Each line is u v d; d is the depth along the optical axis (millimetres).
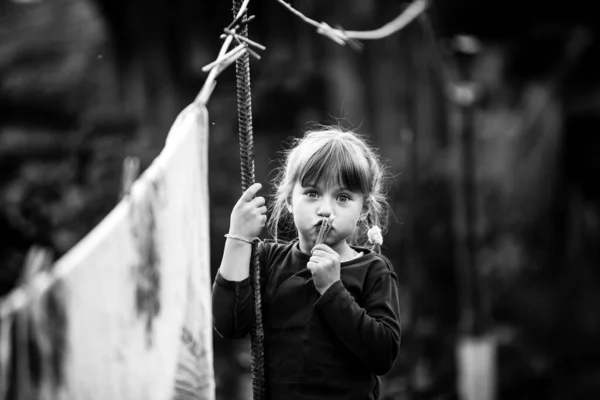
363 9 25906
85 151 21703
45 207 11141
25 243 10750
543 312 25656
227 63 2914
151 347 2359
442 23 20172
